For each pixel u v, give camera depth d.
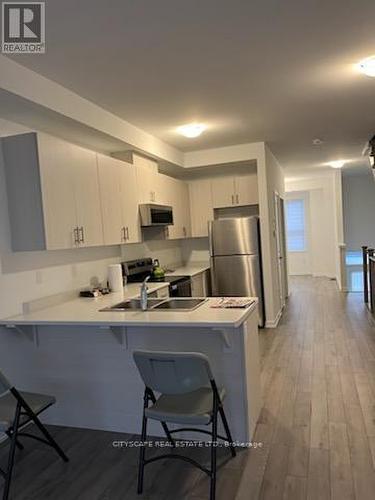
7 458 2.61
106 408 2.92
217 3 2.03
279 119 4.24
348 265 9.27
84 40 2.32
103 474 2.38
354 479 2.19
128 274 4.59
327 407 3.05
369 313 6.12
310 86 3.30
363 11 2.17
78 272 3.78
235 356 2.60
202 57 2.63
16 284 3.02
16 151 2.87
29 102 2.70
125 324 2.54
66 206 3.09
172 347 2.75
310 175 9.37
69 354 2.96
